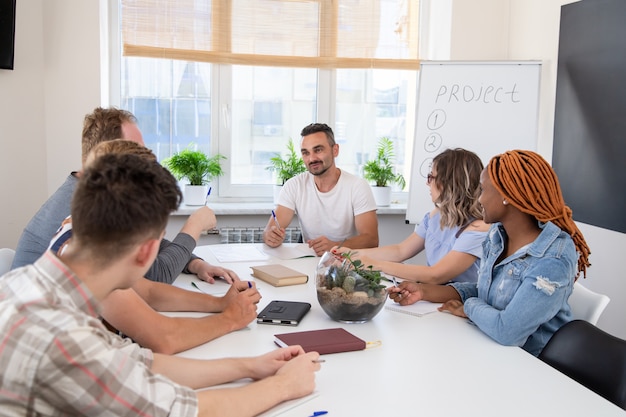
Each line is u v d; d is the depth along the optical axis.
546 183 1.77
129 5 3.93
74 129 3.68
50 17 3.58
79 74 3.66
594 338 1.54
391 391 1.30
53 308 0.91
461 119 3.82
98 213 0.94
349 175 3.37
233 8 4.08
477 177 2.43
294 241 4.08
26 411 0.89
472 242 2.33
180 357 1.35
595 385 1.48
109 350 0.95
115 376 0.93
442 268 2.33
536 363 1.50
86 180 0.96
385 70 4.35
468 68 3.81
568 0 3.48
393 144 4.44
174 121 4.15
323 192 3.35
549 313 1.65
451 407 1.23
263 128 4.29
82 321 0.93
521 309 1.62
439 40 4.24
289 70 4.27
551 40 3.64
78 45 3.64
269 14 4.13
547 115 3.71
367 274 1.75
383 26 4.27
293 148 4.22
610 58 3.05
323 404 1.23
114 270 0.98
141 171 0.98
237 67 4.20
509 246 1.89
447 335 1.70
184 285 2.15
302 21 4.18
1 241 3.57
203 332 1.56
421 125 3.89
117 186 0.95
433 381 1.36
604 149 3.10
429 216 2.77
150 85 4.09
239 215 4.09
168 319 1.52
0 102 3.48
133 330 1.45
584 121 3.26
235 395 1.16
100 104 3.71
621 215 2.98
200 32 4.05
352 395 1.27
